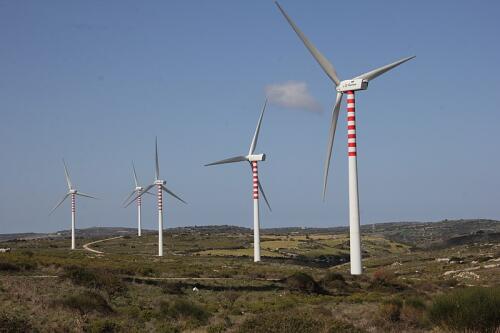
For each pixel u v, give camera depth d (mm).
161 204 139875
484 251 116750
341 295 58969
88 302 37625
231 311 42312
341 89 61688
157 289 53812
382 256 143125
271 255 145125
